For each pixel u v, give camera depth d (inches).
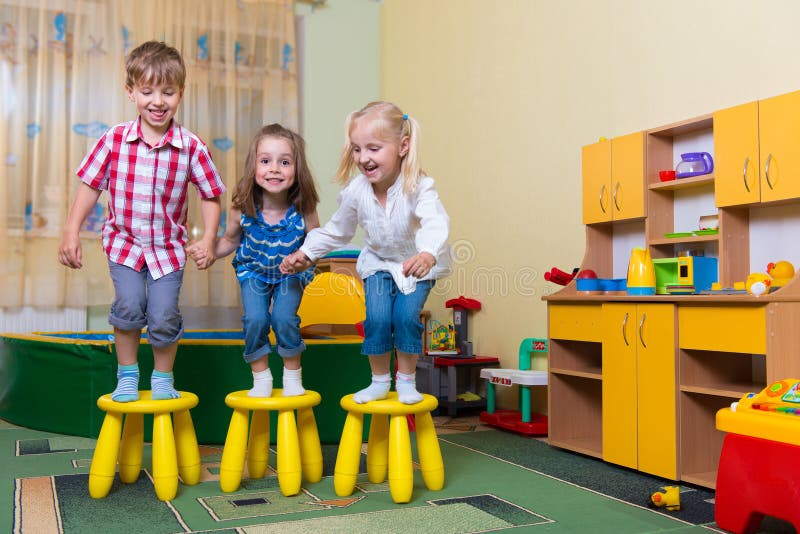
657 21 102.4
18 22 135.9
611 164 100.8
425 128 157.3
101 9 141.5
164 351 75.6
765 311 71.5
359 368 103.0
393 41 168.9
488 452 96.6
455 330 138.4
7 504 69.7
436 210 69.8
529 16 127.0
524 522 65.2
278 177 75.9
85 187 75.7
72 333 126.1
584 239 113.7
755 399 64.7
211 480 80.0
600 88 111.9
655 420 82.8
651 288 87.4
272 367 100.7
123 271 74.7
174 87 74.1
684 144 96.6
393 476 70.8
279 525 63.4
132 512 67.4
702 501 73.3
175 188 77.0
